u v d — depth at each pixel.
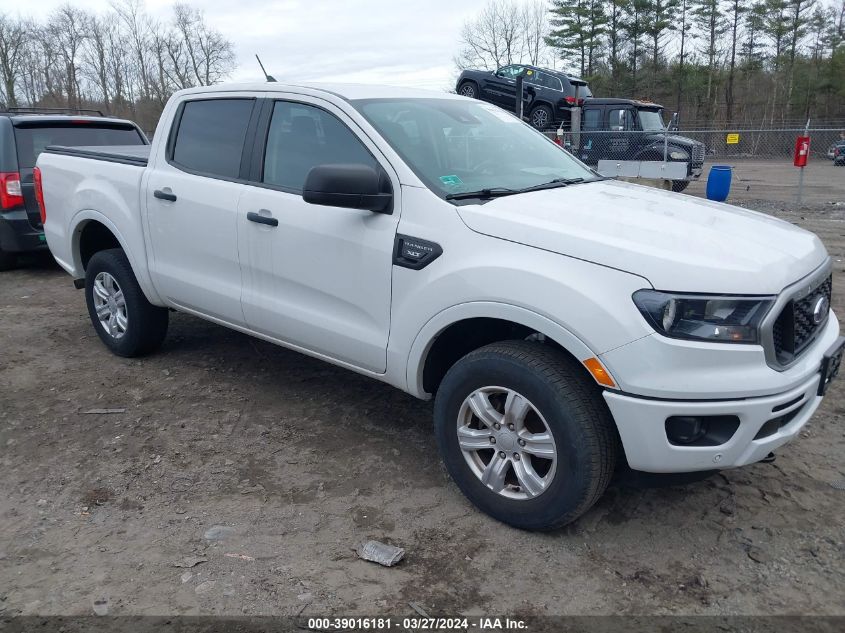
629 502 3.34
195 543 3.05
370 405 4.45
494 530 3.13
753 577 2.81
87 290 5.31
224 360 5.21
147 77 54.94
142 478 3.59
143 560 2.94
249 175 4.07
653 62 53.62
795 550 2.97
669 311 2.61
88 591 2.75
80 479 3.59
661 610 2.63
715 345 2.60
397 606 2.66
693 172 16.97
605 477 2.86
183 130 4.53
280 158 3.94
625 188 3.87
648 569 2.87
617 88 52.69
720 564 2.89
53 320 6.30
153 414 4.32
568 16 53.38
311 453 3.85
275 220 3.80
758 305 2.64
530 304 2.83
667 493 3.41
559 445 2.86
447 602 2.69
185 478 3.59
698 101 53.16
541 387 2.86
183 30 54.38
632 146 17.36
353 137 3.61
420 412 4.34
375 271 3.39
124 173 4.80
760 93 53.69
